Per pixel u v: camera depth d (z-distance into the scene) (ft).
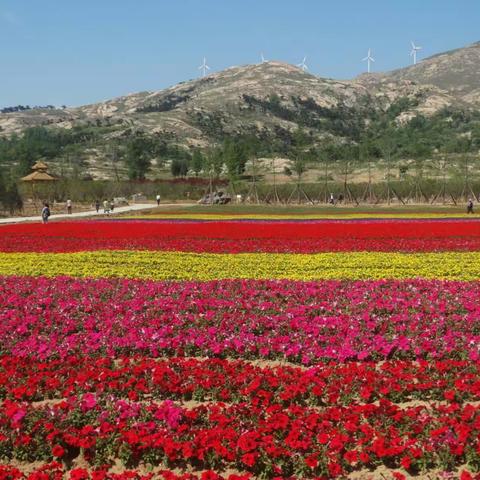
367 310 52.42
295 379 35.91
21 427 30.27
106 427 29.35
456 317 49.93
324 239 106.73
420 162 323.98
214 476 25.02
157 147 557.33
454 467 27.86
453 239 104.42
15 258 84.84
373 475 27.58
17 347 43.45
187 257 84.74
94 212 222.28
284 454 27.45
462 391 34.86
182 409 31.55
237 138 635.25
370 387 34.32
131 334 45.21
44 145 545.44
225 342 44.09
